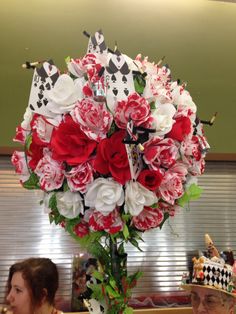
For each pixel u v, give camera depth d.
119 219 0.91
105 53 1.02
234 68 2.99
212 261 1.80
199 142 1.05
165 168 0.96
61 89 0.95
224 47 2.85
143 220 0.94
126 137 0.89
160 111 0.97
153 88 0.98
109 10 2.60
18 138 1.05
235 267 1.83
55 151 0.91
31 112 1.01
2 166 3.04
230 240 3.25
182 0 2.62
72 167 0.91
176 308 2.85
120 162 0.89
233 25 2.72
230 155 3.19
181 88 1.07
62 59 2.70
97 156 0.89
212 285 1.72
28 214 3.02
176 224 3.20
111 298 0.93
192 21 2.68
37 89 0.97
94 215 0.90
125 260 0.98
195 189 1.03
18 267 1.94
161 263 3.12
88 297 1.00
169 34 2.73
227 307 1.74
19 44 2.64
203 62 2.92
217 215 3.27
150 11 2.62
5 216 2.98
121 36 2.70
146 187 0.90
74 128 0.91
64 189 0.92
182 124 0.99
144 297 2.97
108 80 0.94
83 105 0.92
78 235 0.95
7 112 2.81
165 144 0.94
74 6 2.55
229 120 3.11
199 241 3.20
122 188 0.90
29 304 1.88
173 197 0.95
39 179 0.97
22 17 2.54
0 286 2.86
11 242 2.95
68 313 2.62
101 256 0.98
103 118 0.90
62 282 2.94
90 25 2.62
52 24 2.59
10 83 2.81
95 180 0.89
